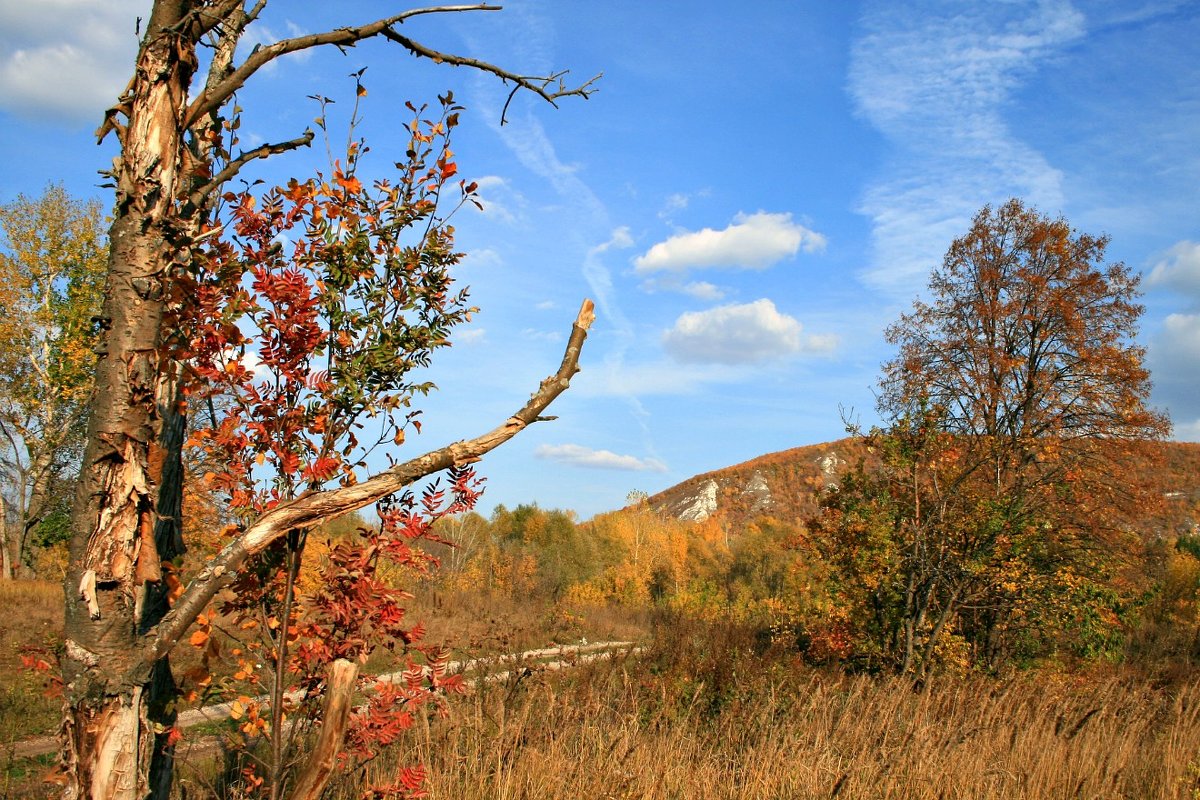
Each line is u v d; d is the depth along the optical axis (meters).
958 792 6.38
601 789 5.37
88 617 2.29
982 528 12.50
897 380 23.89
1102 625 14.68
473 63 3.00
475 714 5.70
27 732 8.31
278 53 2.71
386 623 3.24
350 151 3.48
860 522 13.23
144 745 2.40
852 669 12.95
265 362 3.17
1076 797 7.13
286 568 3.20
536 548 42.53
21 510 27.61
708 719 8.55
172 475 3.09
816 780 6.15
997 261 24.25
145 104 2.52
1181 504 44.56
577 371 2.77
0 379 26.20
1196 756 8.27
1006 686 10.49
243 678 3.17
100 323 2.46
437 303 3.54
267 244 3.35
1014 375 22.94
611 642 19.52
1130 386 22.14
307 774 2.50
